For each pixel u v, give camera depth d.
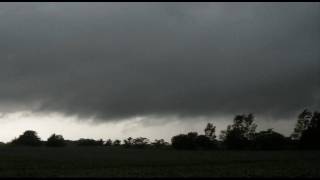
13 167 76.75
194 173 69.62
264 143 191.00
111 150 151.75
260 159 111.25
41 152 125.44
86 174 65.44
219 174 67.75
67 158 103.75
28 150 134.12
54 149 147.12
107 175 64.19
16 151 127.69
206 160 105.56
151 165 89.31
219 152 148.75
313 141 177.25
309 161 104.56
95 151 142.00
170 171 73.88
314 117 190.25
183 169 78.81
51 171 69.62
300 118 194.25
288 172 71.88
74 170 73.25
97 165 86.12
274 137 190.75
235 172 71.94
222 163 97.25
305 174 68.56
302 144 179.38
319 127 182.25
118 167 82.56
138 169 77.81
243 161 103.88
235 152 146.62
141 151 149.00
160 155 126.81
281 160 107.75
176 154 133.38
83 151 140.00
